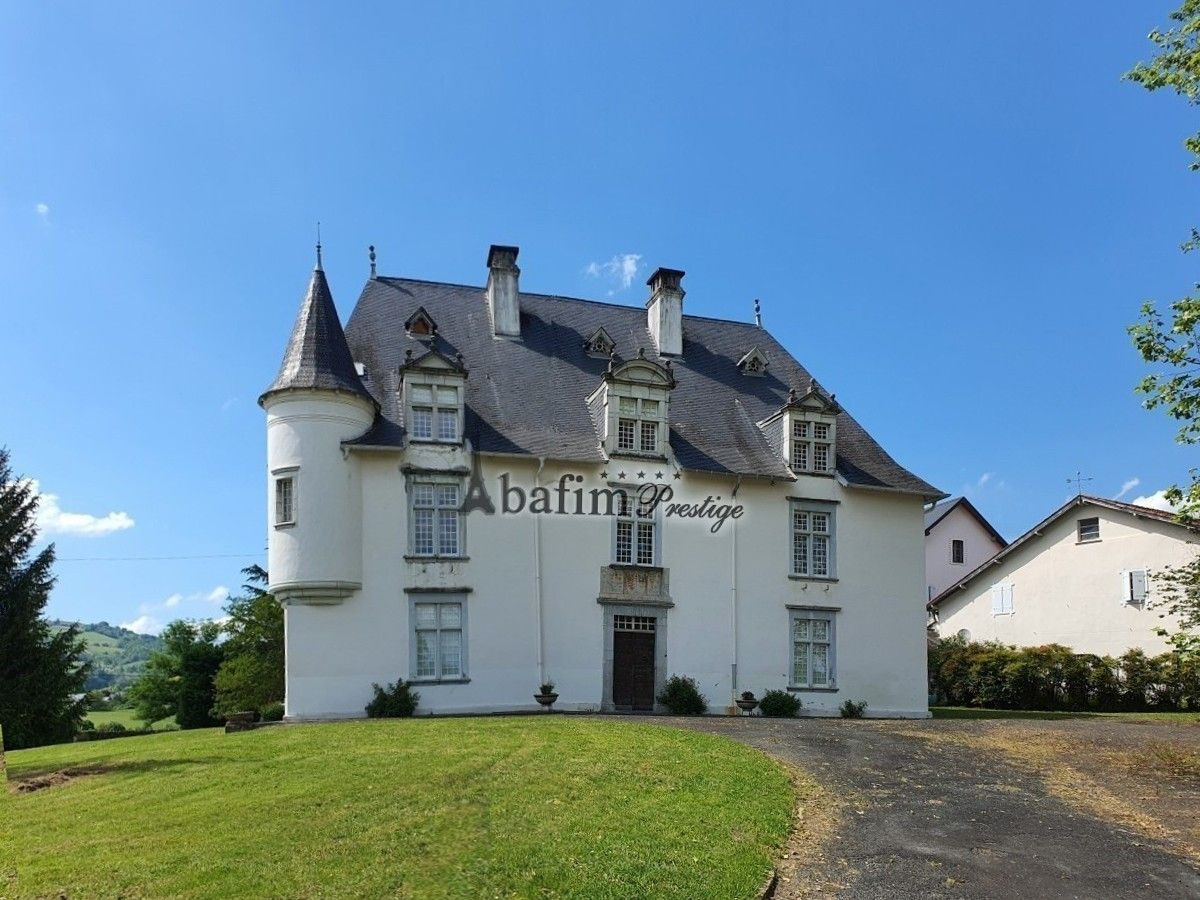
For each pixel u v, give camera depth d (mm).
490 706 22859
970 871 9445
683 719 20656
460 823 9828
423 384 23875
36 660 36062
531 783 11812
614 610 24312
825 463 27312
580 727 17531
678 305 30219
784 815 11023
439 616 23031
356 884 7953
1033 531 37938
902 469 28547
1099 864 9797
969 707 34469
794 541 26516
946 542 51906
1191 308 14406
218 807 10922
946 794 12773
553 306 29734
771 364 31266
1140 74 15188
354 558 22469
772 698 24938
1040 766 15031
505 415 25125
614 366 25344
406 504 23156
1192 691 30062
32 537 37562
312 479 22328
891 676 26734
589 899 7730
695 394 28453
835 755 15422
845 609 26609
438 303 28125
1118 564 34812
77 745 21406
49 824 10734
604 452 24891
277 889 7848
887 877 9180
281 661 43156
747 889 8281
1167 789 13352
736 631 25312
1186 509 14461
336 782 12016
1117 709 31719
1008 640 38875
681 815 10492
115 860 8852
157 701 58906
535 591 23656
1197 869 9695
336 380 22844
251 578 48969
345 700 22016
